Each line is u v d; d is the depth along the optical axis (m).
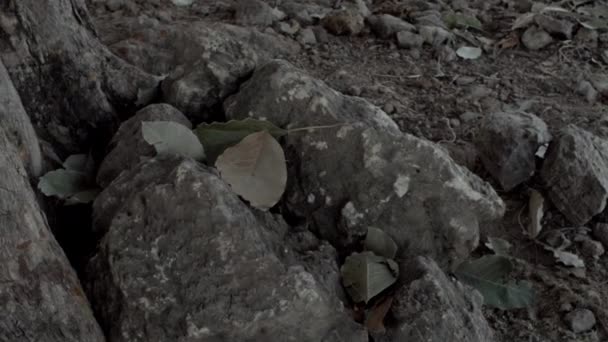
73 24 0.86
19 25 0.81
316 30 1.34
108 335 0.67
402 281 0.74
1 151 0.64
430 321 0.70
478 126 1.12
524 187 1.01
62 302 0.64
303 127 0.79
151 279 0.65
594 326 0.83
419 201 0.79
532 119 1.03
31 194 0.66
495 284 0.82
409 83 1.22
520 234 0.96
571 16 1.38
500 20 1.43
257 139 0.75
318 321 0.67
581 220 0.96
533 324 0.83
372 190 0.79
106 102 0.88
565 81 1.24
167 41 0.98
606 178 0.96
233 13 1.40
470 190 0.79
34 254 0.64
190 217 0.66
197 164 0.71
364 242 0.78
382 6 1.46
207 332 0.64
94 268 0.69
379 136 0.78
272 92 0.80
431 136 1.10
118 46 0.98
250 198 0.73
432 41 1.32
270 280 0.65
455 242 0.80
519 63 1.29
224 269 0.65
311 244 0.77
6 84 0.72
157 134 0.74
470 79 1.24
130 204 0.67
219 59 0.88
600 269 0.91
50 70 0.85
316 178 0.80
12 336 0.62
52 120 0.86
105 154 0.83
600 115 1.15
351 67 1.26
